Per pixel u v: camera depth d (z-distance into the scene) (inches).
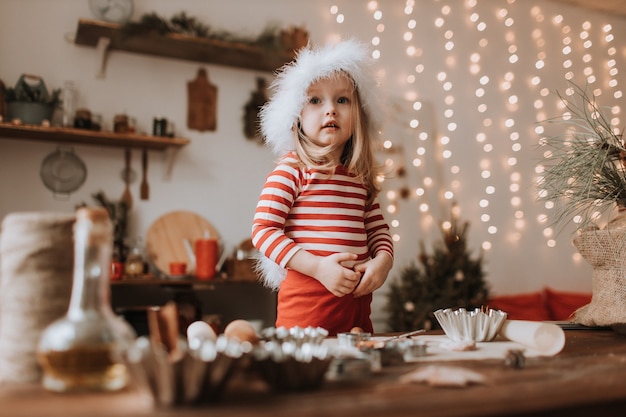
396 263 121.4
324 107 47.9
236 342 20.5
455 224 115.3
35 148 97.0
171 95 107.6
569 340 35.1
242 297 107.9
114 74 103.2
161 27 96.5
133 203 102.7
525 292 134.9
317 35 122.2
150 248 100.2
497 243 134.0
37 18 98.5
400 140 126.5
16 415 15.4
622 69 156.2
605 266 39.3
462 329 33.8
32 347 20.7
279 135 50.6
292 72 49.8
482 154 135.6
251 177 112.7
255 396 18.4
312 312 44.1
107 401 17.5
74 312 19.6
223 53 105.8
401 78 129.6
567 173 41.0
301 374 18.9
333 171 47.8
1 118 86.7
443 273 109.2
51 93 97.7
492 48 141.3
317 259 41.8
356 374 22.4
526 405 17.3
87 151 100.4
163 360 16.4
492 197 135.2
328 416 15.6
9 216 22.0
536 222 139.3
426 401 17.4
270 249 43.1
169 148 103.8
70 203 98.3
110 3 97.7
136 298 98.9
